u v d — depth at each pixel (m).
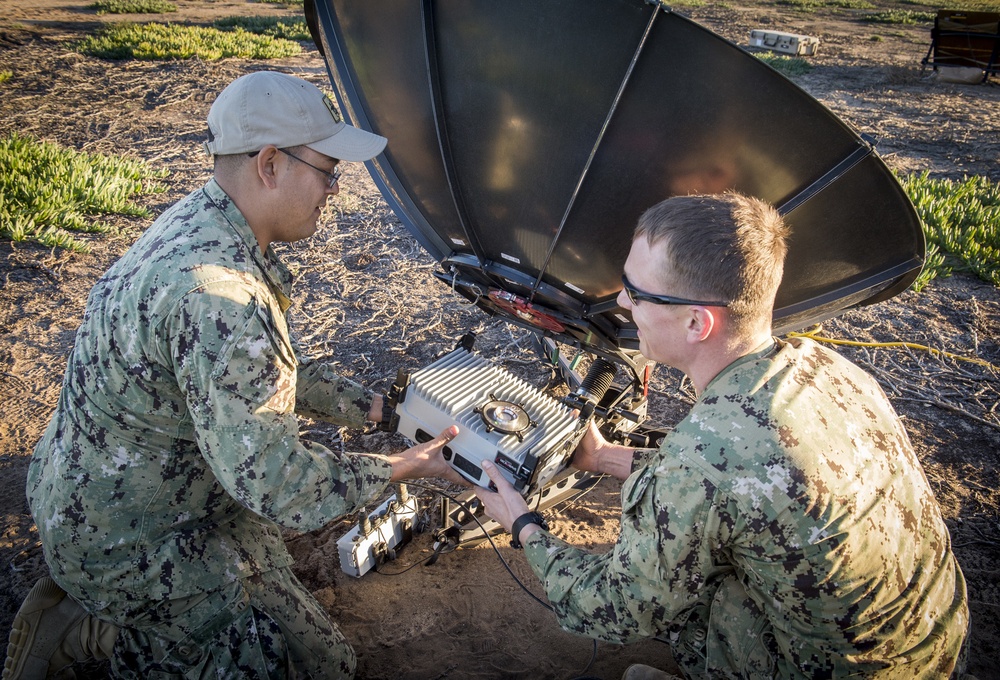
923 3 28.50
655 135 1.88
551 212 2.19
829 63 15.49
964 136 9.88
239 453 1.82
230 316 1.80
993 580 2.99
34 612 2.10
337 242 5.85
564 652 2.66
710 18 21.81
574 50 1.81
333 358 4.32
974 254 5.80
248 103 1.86
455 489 3.42
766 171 1.85
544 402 2.40
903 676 1.70
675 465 1.61
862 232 1.95
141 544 2.00
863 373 1.86
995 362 4.56
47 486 2.01
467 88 2.08
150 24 14.70
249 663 2.08
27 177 6.20
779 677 1.81
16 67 11.20
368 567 2.90
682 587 1.66
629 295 1.74
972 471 3.62
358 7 2.25
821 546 1.53
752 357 1.69
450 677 2.54
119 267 1.95
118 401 1.90
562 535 3.17
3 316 4.55
